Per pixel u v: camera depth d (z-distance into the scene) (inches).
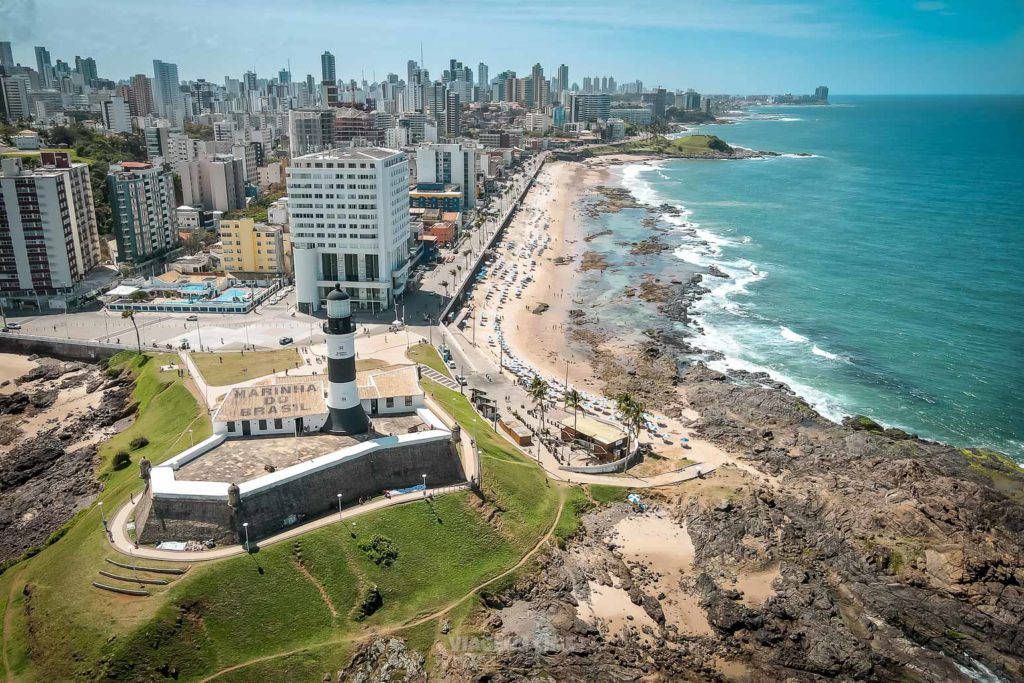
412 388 5674.2
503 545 4672.7
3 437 6210.6
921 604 4431.6
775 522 5073.8
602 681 3868.1
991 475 5625.0
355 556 4276.6
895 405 6968.5
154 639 3604.8
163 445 5413.4
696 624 4325.8
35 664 3590.1
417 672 3833.7
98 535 4256.9
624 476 5654.5
